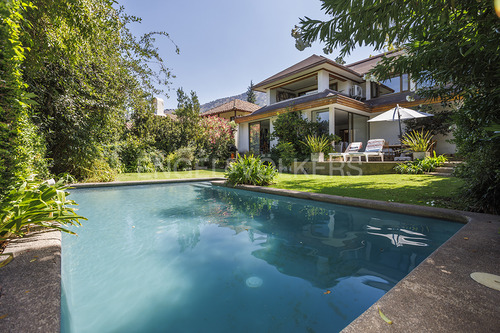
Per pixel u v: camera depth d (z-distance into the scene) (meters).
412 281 1.40
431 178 5.92
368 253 2.29
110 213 4.14
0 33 1.79
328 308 1.51
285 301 1.61
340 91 13.07
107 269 2.15
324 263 2.14
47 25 3.12
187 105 14.88
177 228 3.30
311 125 11.40
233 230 3.17
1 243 1.98
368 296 1.62
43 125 6.00
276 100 15.25
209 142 15.09
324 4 1.72
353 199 3.88
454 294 1.26
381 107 11.23
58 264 1.64
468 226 2.41
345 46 1.97
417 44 2.71
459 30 2.10
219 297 1.69
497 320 1.05
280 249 2.50
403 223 3.12
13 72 2.00
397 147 10.53
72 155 7.09
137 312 1.54
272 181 6.55
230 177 6.74
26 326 1.01
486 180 3.01
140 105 7.99
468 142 3.35
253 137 15.77
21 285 1.34
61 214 2.21
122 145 11.16
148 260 2.32
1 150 1.93
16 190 2.18
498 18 1.65
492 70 2.23
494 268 1.54
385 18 1.68
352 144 10.38
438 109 9.88
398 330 1.00
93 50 5.22
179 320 1.46
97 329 1.38
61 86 6.10
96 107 7.30
